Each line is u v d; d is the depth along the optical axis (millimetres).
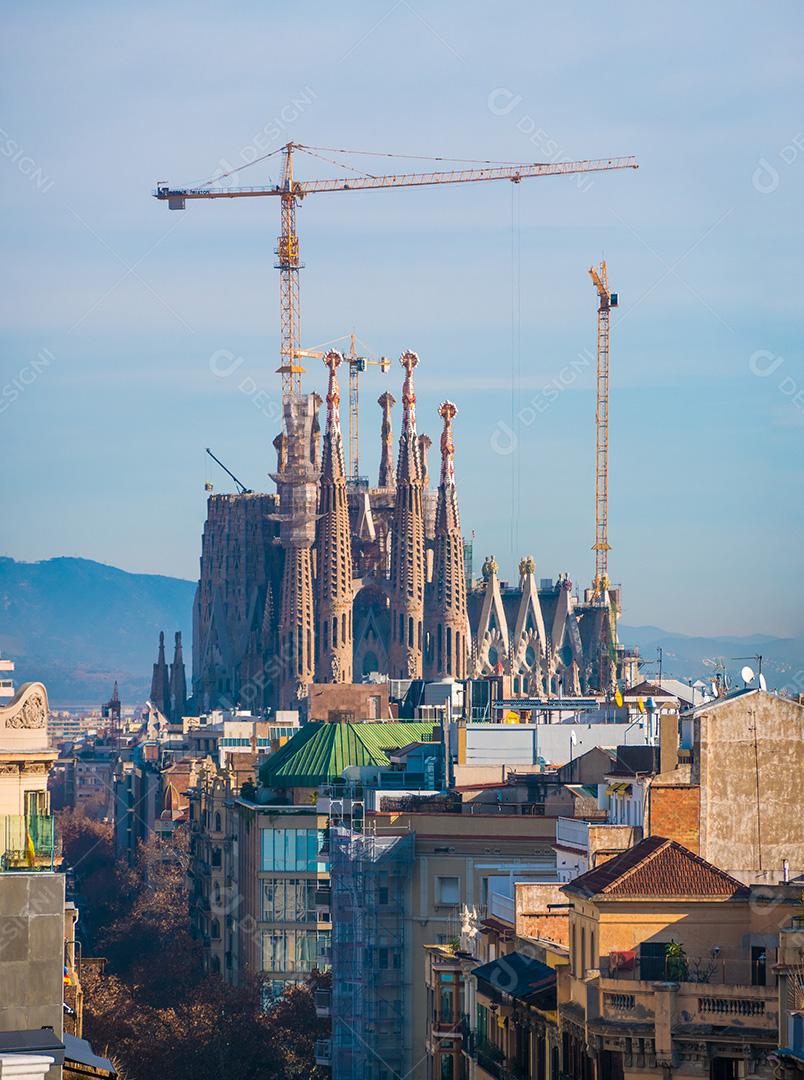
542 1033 189625
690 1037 158125
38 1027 136625
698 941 166250
